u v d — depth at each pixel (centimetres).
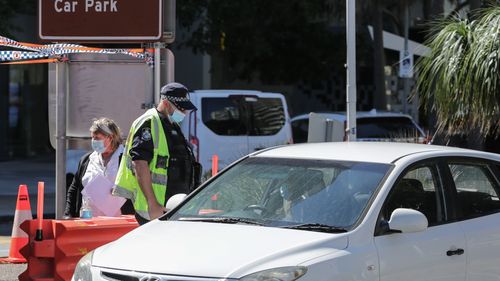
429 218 1764
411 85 7300
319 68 8025
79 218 2425
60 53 2934
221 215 1783
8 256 3038
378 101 7481
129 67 3072
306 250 1533
